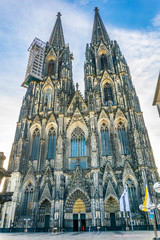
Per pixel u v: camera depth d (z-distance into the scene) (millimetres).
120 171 61438
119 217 55188
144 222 52719
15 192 60156
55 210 55031
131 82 88500
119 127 71875
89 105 75500
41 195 60188
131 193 57938
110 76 86375
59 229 52969
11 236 36500
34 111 81438
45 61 101312
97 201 54594
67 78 89750
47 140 73438
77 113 76812
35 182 63219
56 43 117062
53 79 92375
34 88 87812
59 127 71562
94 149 63000
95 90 82750
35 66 99688
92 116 71188
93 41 111438
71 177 62375
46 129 75062
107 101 80938
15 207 58281
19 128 79625
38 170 65625
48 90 88812
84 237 31219
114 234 36719
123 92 79562
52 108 80250
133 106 72812
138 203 56094
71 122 75250
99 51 100062
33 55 103062
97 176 58500
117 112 73688
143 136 71938
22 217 58688
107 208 57125
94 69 95500
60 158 63812
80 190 59062
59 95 83562
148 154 67312
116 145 67188
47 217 59156
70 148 70688
